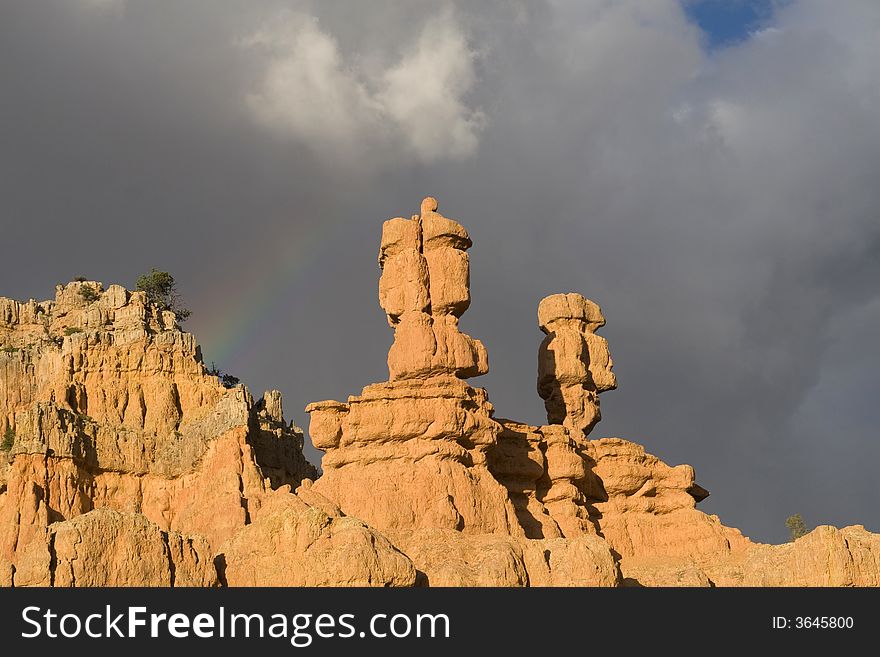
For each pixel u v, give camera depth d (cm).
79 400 15538
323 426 10562
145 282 18250
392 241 11094
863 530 10050
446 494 10056
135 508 14625
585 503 11394
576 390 12144
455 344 10750
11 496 13875
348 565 8338
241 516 11525
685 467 11769
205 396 15812
